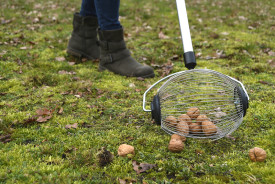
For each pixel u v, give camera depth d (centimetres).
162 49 461
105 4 317
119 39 341
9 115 238
